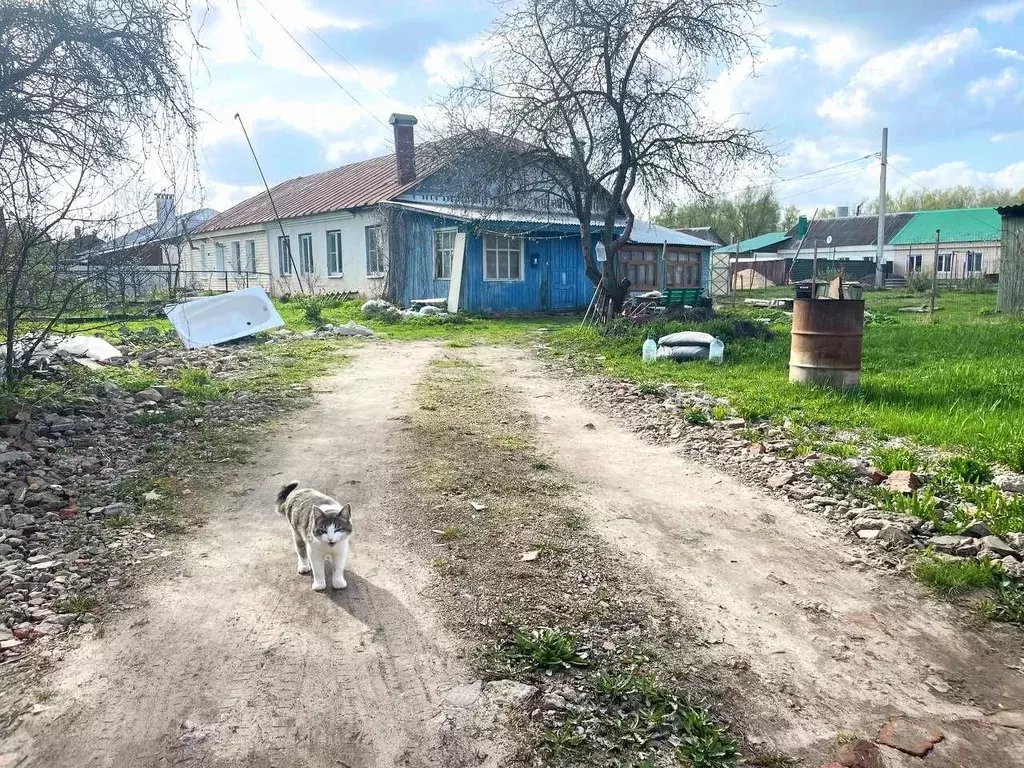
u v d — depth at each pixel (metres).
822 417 7.88
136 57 8.00
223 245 33.91
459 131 17.22
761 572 4.55
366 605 4.00
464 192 18.52
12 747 2.83
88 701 3.11
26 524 4.75
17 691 3.14
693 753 2.96
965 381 9.55
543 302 23.44
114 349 11.39
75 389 8.03
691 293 18.58
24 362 8.06
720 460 6.80
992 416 7.70
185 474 5.98
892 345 13.89
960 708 3.32
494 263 22.02
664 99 16.09
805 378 9.39
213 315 14.35
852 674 3.54
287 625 3.78
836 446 6.75
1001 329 16.30
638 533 5.11
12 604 3.80
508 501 5.61
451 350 14.10
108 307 9.78
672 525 5.27
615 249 17.27
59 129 7.49
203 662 3.42
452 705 3.20
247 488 5.77
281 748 2.90
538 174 18.09
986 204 76.94
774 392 9.18
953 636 3.88
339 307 23.48
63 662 3.37
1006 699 3.38
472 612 3.97
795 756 3.00
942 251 51.91
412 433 7.46
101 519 4.97
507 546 4.80
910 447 6.88
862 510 5.38
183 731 2.96
